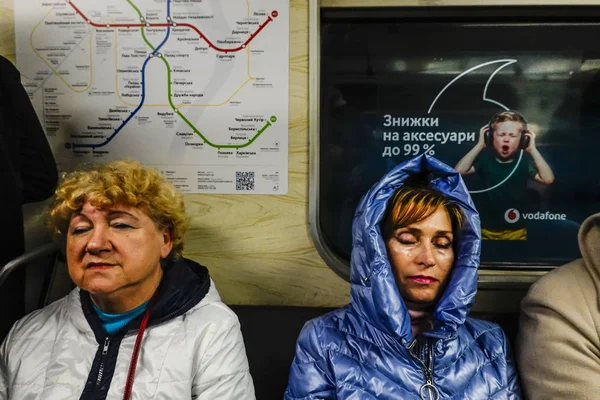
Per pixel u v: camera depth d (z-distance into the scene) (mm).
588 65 1680
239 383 1279
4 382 1269
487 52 1688
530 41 1682
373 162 1729
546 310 1396
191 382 1246
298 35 1700
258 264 1778
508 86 1696
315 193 1724
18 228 1544
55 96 1771
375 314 1306
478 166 1719
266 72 1721
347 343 1350
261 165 1746
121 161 1327
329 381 1343
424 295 1338
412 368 1314
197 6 1719
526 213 1723
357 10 1676
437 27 1688
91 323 1259
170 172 1767
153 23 1730
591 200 1711
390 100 1713
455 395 1302
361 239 1325
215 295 1362
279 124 1730
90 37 1747
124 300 1253
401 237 1346
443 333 1301
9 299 1567
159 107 1753
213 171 1759
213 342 1275
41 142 1593
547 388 1324
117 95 1756
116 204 1211
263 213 1762
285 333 1651
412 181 1414
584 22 1667
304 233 1757
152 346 1232
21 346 1271
